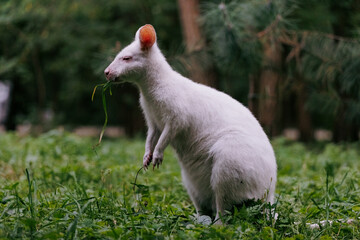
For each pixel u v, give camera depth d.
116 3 18.75
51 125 19.50
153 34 5.52
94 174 7.54
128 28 19.38
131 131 21.64
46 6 16.69
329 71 8.78
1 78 19.11
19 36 17.41
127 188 6.75
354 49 8.30
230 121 5.31
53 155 9.50
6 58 17.70
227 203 5.19
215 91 5.66
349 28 11.30
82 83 21.55
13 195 5.38
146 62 5.54
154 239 4.06
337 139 14.98
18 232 4.07
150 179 7.31
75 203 4.73
